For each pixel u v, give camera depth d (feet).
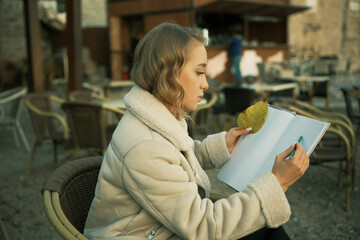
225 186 4.62
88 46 54.03
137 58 3.71
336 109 27.20
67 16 20.62
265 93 19.98
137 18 49.32
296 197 11.37
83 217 4.35
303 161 3.46
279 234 3.80
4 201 11.22
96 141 11.27
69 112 11.41
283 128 4.01
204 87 3.67
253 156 4.08
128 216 3.57
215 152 4.59
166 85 3.48
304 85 25.16
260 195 3.34
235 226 3.32
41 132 13.51
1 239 8.52
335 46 62.08
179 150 3.69
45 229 9.54
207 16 53.88
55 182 3.97
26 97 13.53
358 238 8.87
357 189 11.91
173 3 40.73
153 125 3.51
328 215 10.13
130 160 3.34
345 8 61.98
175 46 3.47
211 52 40.24
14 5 45.34
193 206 3.33
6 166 14.71
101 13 62.75
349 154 10.20
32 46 21.52
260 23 56.39
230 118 18.19
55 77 46.24
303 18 58.65
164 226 3.55
